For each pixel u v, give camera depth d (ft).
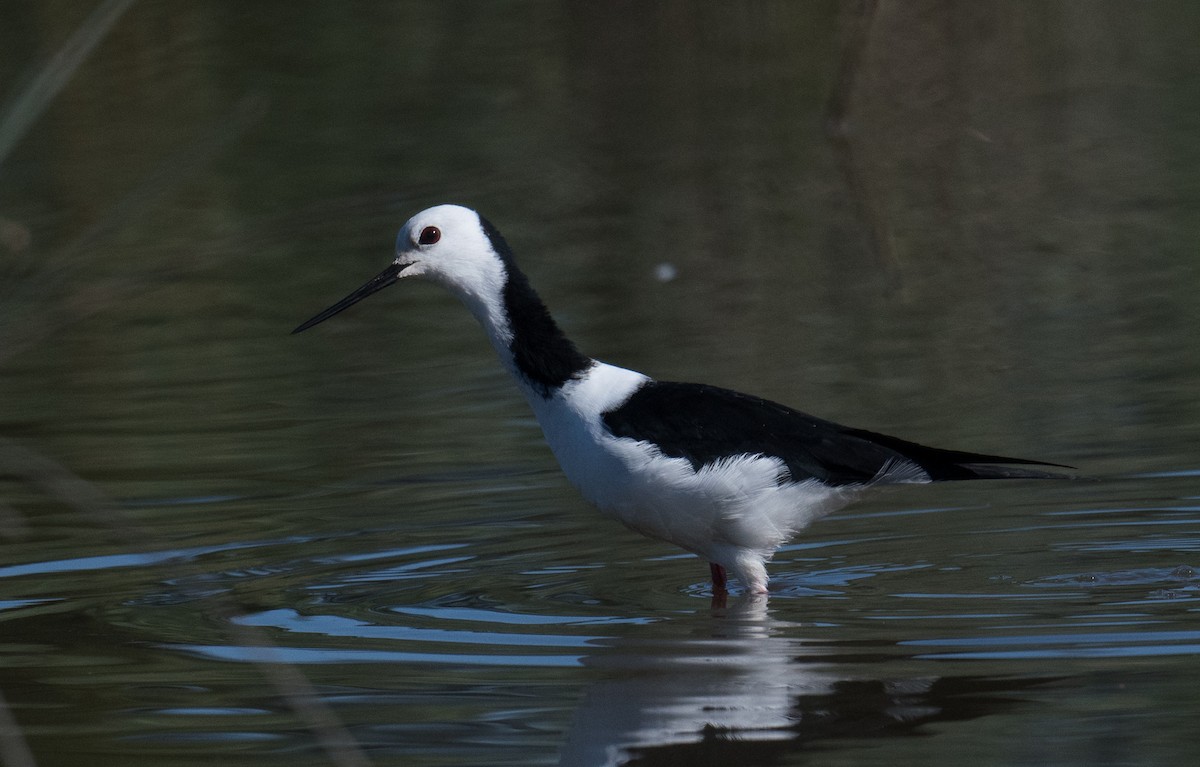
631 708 26.73
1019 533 36.88
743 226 66.69
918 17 80.79
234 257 65.36
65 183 73.77
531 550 36.76
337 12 96.94
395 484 41.50
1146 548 35.09
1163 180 69.10
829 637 30.25
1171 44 88.43
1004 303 55.77
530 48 92.79
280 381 51.78
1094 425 43.14
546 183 73.36
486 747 25.39
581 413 34.96
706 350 51.60
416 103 84.23
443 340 56.08
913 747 24.72
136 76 88.12
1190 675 27.27
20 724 26.94
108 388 51.62
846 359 50.37
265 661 29.66
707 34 91.61
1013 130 77.82
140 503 40.32
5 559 36.88
